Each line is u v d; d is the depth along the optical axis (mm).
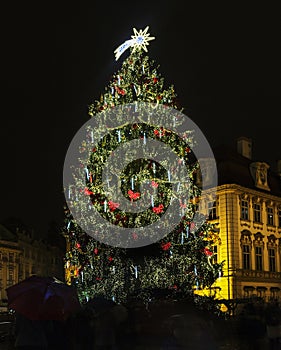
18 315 12773
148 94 29828
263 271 52281
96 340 14102
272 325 18531
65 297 13562
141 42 30922
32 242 108000
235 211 50625
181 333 9383
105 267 30062
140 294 27188
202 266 29953
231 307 31000
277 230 55719
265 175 55625
